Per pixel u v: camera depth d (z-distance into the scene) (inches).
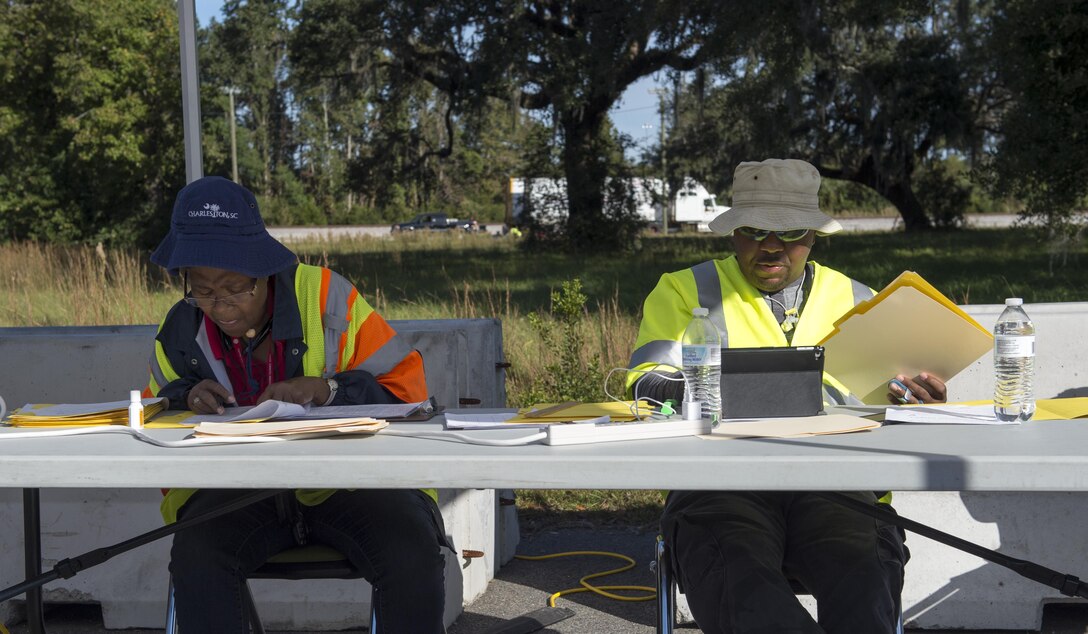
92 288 445.1
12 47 1253.1
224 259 104.8
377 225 3171.8
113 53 1251.2
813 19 834.8
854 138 1480.1
